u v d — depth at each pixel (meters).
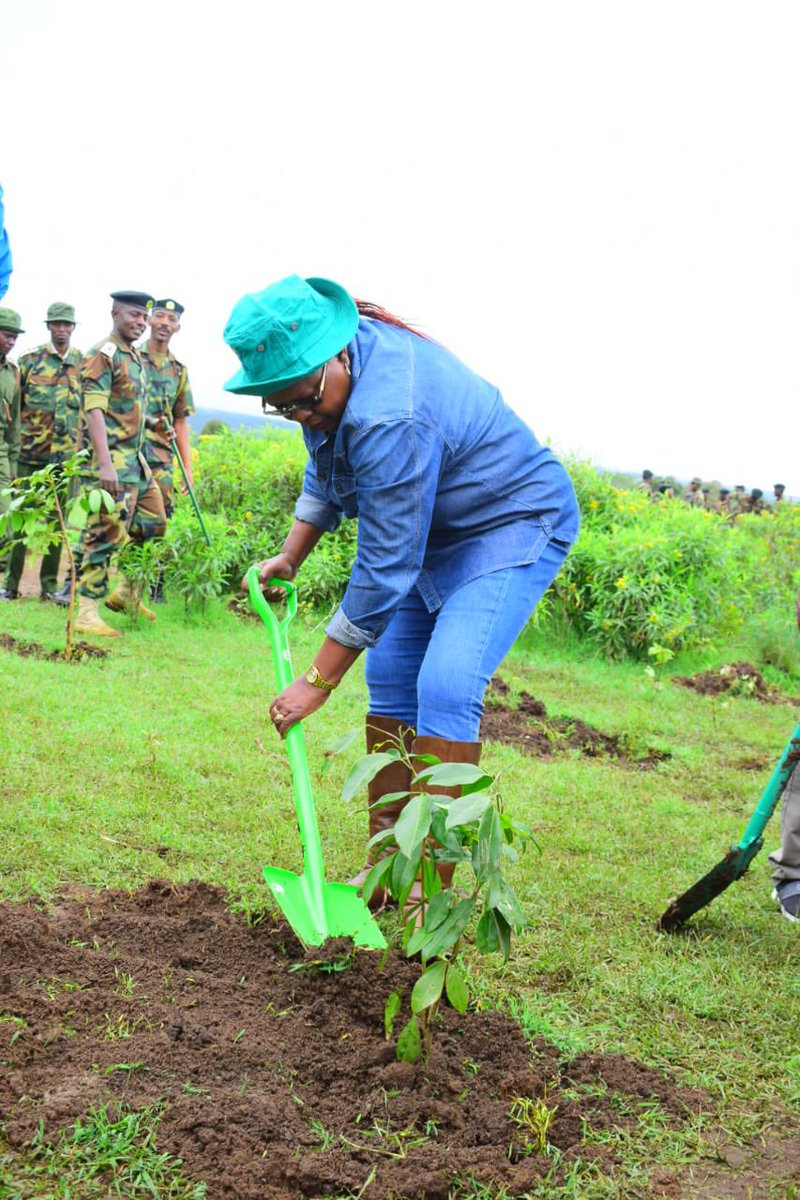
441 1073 2.68
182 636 8.38
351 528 10.26
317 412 3.13
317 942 3.07
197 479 11.56
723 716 8.07
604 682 8.89
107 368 8.00
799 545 14.27
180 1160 2.27
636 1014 3.18
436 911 2.46
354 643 3.20
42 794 4.38
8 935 3.04
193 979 3.03
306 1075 2.66
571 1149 2.48
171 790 4.68
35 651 7.18
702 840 4.95
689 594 10.00
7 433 8.35
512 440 3.40
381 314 3.33
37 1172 2.20
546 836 4.77
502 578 3.40
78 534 9.32
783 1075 2.91
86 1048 2.60
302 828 3.26
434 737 3.34
